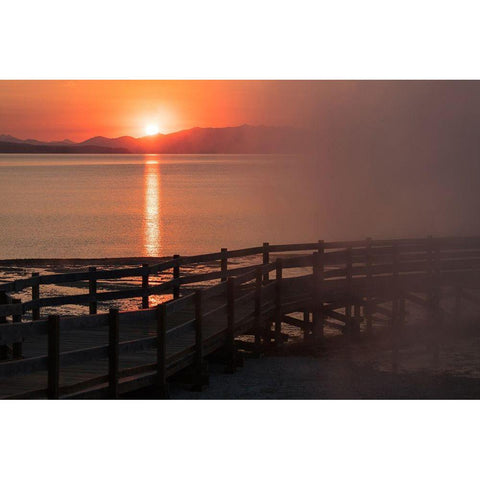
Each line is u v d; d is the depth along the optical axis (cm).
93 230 4603
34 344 1087
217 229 4709
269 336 1508
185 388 1105
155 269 1315
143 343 928
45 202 6956
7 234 4341
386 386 1172
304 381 1192
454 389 1162
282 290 1488
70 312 1859
